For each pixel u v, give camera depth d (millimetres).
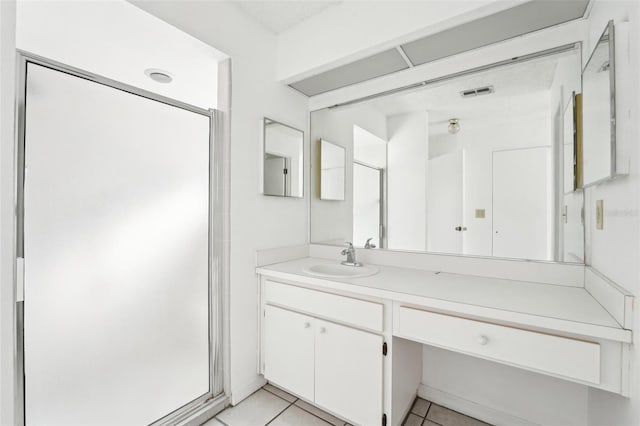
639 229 789
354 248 2061
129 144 1397
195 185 1660
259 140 1914
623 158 853
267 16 1853
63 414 1189
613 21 933
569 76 1382
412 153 1861
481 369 1583
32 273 1105
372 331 1366
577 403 1354
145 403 1438
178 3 1457
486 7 1264
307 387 1576
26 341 1092
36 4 1318
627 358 875
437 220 1768
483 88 1635
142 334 1436
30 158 1098
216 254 1710
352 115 2115
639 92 769
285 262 2047
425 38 1499
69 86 1202
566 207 1393
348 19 1683
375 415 1345
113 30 1497
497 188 1585
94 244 1279
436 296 1217
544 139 1463
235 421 1561
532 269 1459
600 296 1091
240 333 1757
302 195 2260
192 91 2348
